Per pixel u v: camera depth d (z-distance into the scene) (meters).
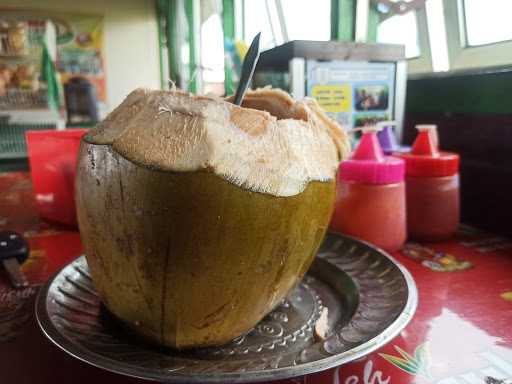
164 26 2.74
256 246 0.37
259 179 0.36
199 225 0.34
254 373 0.32
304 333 0.44
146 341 0.41
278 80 0.86
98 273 0.40
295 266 0.41
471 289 0.55
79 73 2.71
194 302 0.37
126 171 0.35
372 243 0.66
